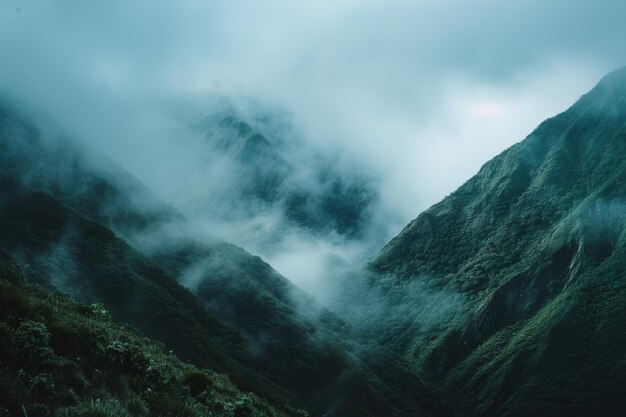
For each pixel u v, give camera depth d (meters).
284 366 87.88
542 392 132.00
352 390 90.12
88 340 11.55
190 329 65.44
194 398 13.67
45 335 9.88
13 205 72.19
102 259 71.12
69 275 61.75
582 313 157.25
